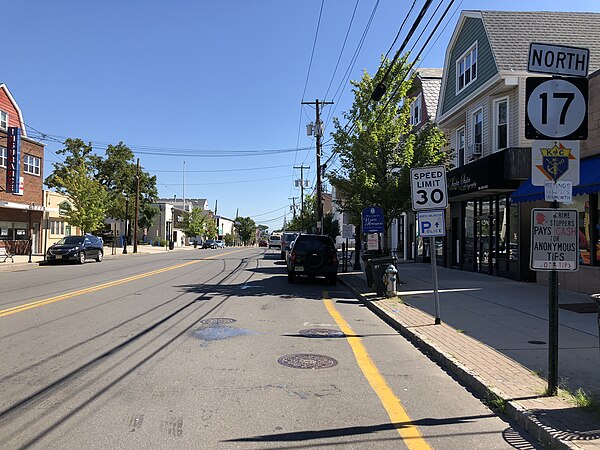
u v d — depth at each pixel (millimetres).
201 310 11203
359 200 17172
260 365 6758
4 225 33875
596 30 17984
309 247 17672
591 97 12906
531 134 5441
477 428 4734
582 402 4918
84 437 4375
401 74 17094
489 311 10703
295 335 8773
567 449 3996
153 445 4242
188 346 7742
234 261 32062
